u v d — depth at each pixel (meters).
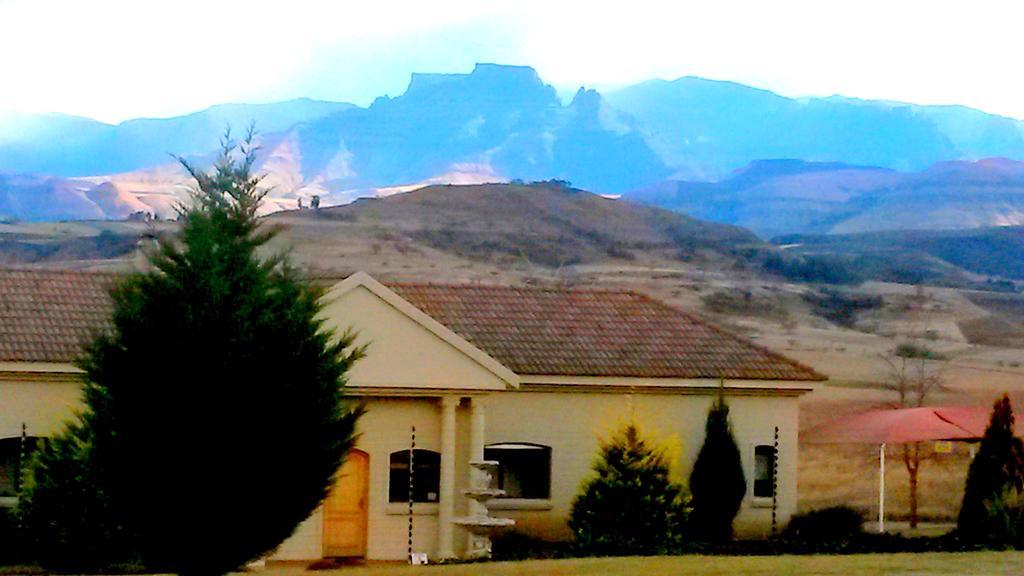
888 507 54.78
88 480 27.61
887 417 43.38
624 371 40.62
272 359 22.84
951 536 37.31
